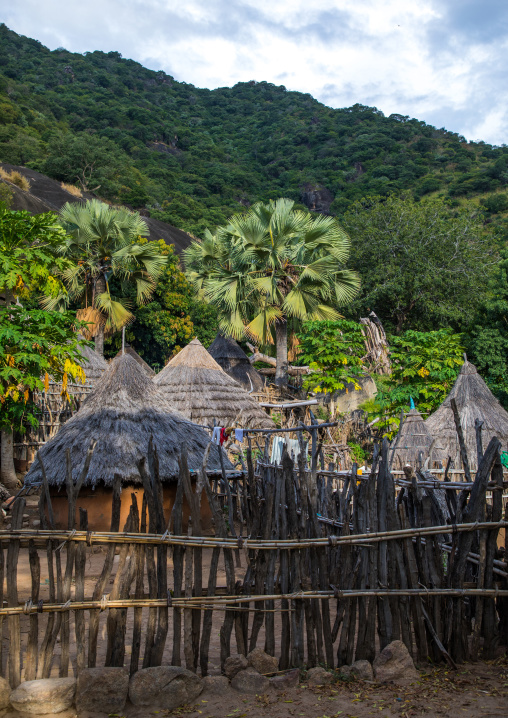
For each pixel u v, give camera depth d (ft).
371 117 323.16
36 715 11.37
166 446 28.45
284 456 14.30
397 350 56.24
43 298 60.75
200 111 347.97
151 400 30.68
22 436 44.98
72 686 11.74
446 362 51.67
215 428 27.50
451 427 38.93
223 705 11.87
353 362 59.67
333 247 65.26
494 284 78.89
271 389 66.69
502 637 14.52
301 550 13.58
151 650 12.48
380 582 13.66
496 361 73.10
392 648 13.14
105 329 68.39
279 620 17.62
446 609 14.08
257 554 13.43
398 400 51.78
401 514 14.20
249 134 323.16
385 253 94.48
